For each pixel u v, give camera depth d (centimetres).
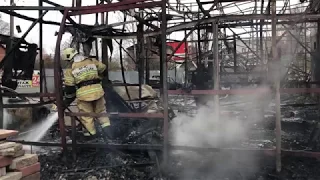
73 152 490
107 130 580
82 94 503
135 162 477
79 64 508
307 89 412
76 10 482
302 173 421
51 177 441
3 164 283
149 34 631
